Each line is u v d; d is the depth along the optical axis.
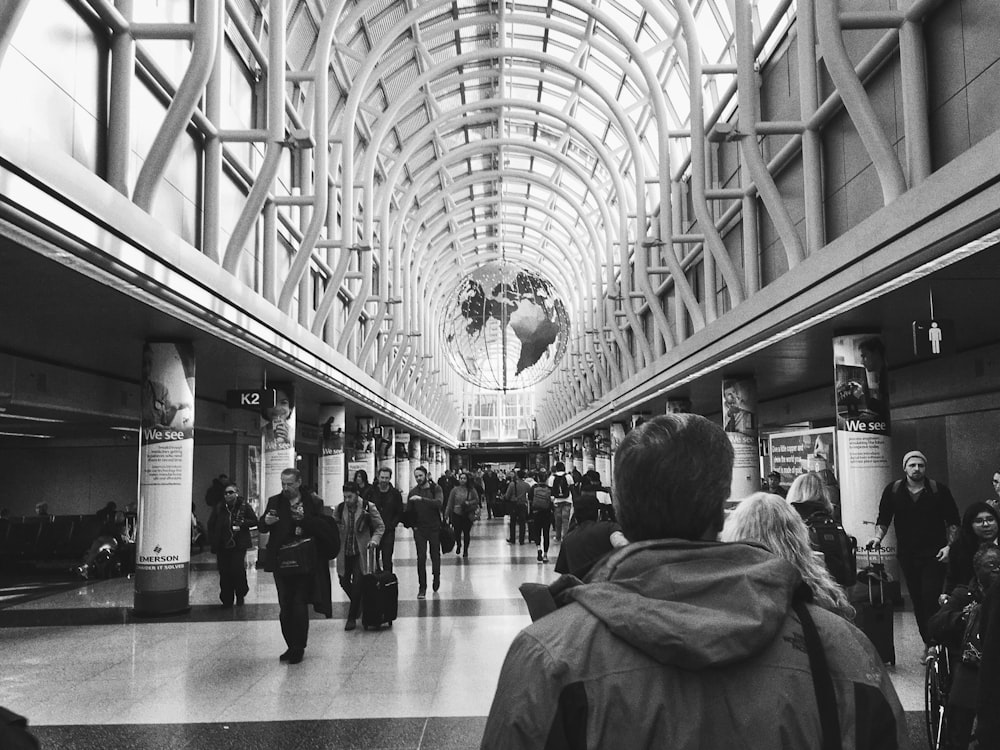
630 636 1.40
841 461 12.09
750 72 12.74
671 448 1.66
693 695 1.37
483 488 43.19
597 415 41.00
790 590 1.47
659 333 30.88
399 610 12.23
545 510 19.33
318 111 18.33
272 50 14.06
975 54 8.92
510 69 29.33
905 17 9.71
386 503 12.14
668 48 25.34
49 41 9.54
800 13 12.73
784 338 13.84
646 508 1.65
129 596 14.47
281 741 6.10
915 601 8.24
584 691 1.40
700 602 1.43
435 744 6.02
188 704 7.15
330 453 26.97
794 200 15.43
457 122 34.22
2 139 6.29
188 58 14.25
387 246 29.98
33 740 1.44
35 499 27.33
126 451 27.53
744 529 3.93
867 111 9.21
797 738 1.36
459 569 17.75
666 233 20.67
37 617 12.05
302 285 23.64
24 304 10.83
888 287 9.66
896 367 16.75
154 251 9.67
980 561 4.47
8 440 27.09
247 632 10.66
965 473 14.60
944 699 5.11
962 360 14.45
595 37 27.12
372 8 24.64
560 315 31.86
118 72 10.70
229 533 12.85
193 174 14.23
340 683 7.85
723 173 21.19
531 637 1.49
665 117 21.23
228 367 18.36
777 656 1.41
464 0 28.34
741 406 19.30
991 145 6.66
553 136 40.97
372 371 33.19
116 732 6.37
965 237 7.51
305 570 8.77
